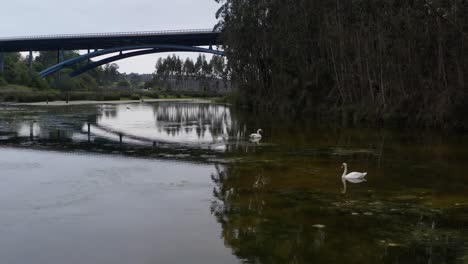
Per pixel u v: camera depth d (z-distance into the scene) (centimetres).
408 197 1642
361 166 2255
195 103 10275
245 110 7306
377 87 5022
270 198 1625
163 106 8788
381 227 1304
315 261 1068
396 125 4369
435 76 4347
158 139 3397
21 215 1403
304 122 4897
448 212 1457
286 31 6031
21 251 1128
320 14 5559
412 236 1231
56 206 1504
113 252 1126
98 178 1942
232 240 1201
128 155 2597
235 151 2758
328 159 2462
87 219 1373
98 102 9875
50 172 2066
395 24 4381
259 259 1082
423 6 4172
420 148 2877
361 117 4756
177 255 1109
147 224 1329
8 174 2012
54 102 9275
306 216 1406
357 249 1140
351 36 5088
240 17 7075
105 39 11862
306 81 6062
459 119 3816
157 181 1892
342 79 5338
